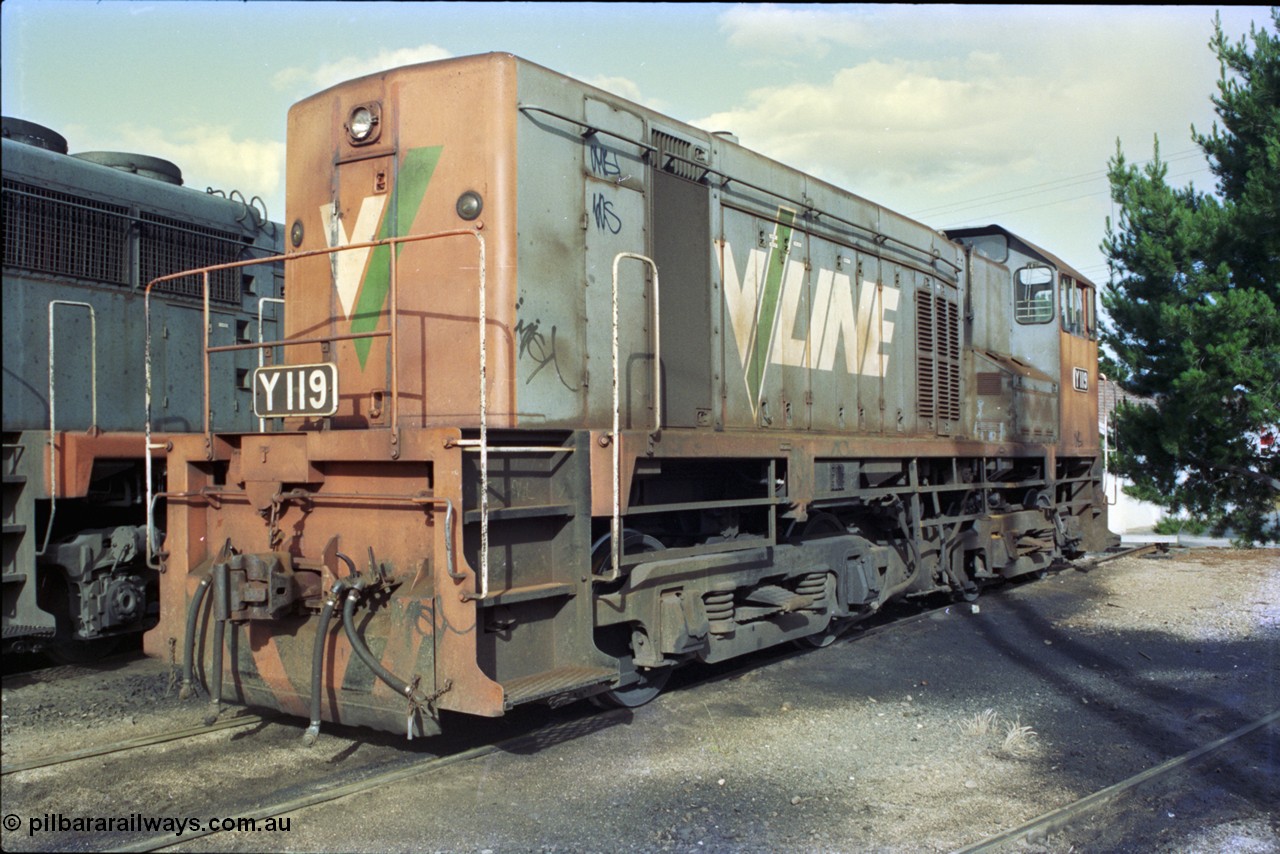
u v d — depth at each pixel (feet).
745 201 20.92
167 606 16.31
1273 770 15.71
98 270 22.67
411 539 14.08
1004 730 17.38
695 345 19.20
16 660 22.85
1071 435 38.29
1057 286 36.47
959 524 28.43
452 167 15.79
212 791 13.99
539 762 15.20
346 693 14.14
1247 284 41.73
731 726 17.24
